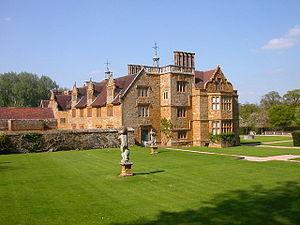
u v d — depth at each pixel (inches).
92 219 443.8
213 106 1668.3
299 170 823.7
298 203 508.7
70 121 2246.6
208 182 676.1
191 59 1723.7
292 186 633.0
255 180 694.5
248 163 951.0
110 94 1654.8
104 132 1482.5
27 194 577.3
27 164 935.7
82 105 2010.3
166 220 438.3
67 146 1378.0
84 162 973.2
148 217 451.5
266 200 529.3
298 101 3503.9
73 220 439.8
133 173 776.9
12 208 493.0
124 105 1549.0
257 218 439.5
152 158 1075.3
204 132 1654.8
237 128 1784.0
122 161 740.7
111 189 617.3
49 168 859.4
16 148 1256.8
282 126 3078.2
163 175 753.6
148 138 1636.3
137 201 533.3
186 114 1673.2
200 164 933.2
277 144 1750.7
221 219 438.3
